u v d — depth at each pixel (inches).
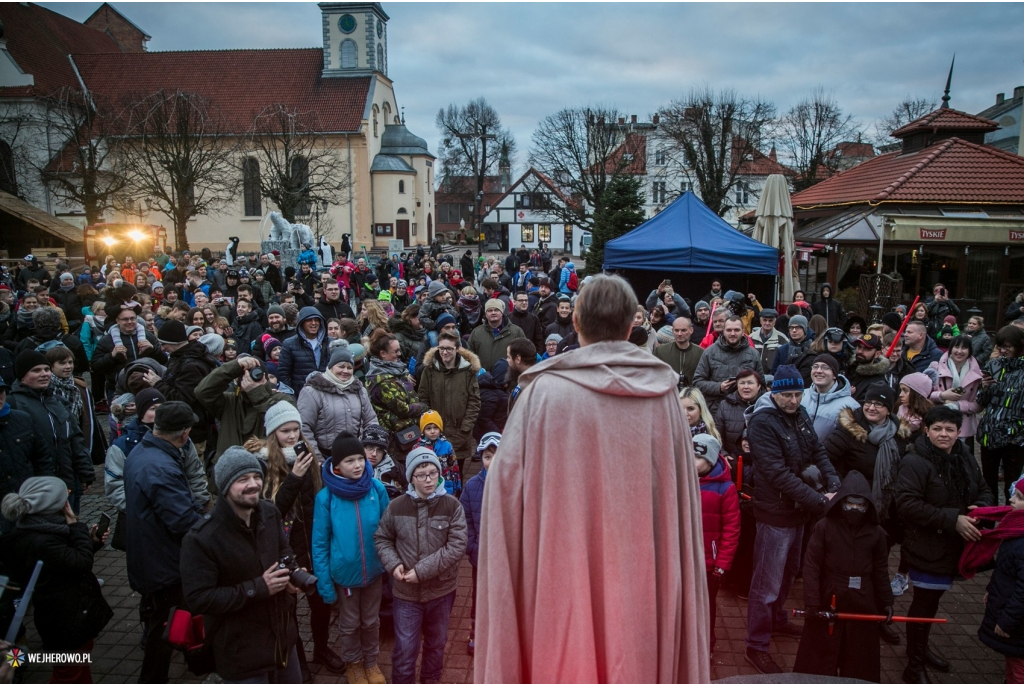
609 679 56.5
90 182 1269.7
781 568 174.1
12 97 1569.9
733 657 181.2
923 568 168.7
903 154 852.6
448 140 2839.6
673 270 517.0
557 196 1900.8
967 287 679.1
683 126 1592.0
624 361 59.1
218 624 127.7
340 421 205.6
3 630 148.7
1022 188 697.0
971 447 264.4
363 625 166.4
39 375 207.3
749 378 210.5
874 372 240.8
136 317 334.3
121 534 182.2
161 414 157.2
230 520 127.2
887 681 172.9
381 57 2170.3
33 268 701.9
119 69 2037.4
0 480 187.0
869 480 198.1
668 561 58.1
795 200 946.1
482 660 60.7
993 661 180.2
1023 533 149.3
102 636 189.8
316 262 968.3
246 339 383.9
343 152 2017.7
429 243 2342.5
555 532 57.7
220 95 2039.9
